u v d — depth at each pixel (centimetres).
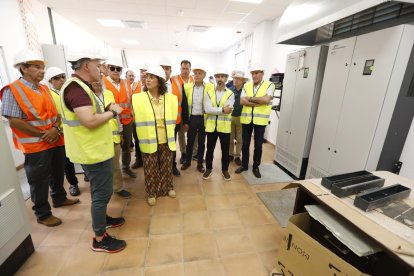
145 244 171
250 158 366
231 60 822
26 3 347
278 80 372
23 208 150
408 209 106
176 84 277
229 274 146
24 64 158
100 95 185
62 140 200
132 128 278
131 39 721
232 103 265
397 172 204
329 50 233
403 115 188
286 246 127
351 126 211
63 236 177
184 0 374
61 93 125
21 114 162
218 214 211
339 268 95
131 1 383
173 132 220
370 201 103
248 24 512
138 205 223
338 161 228
